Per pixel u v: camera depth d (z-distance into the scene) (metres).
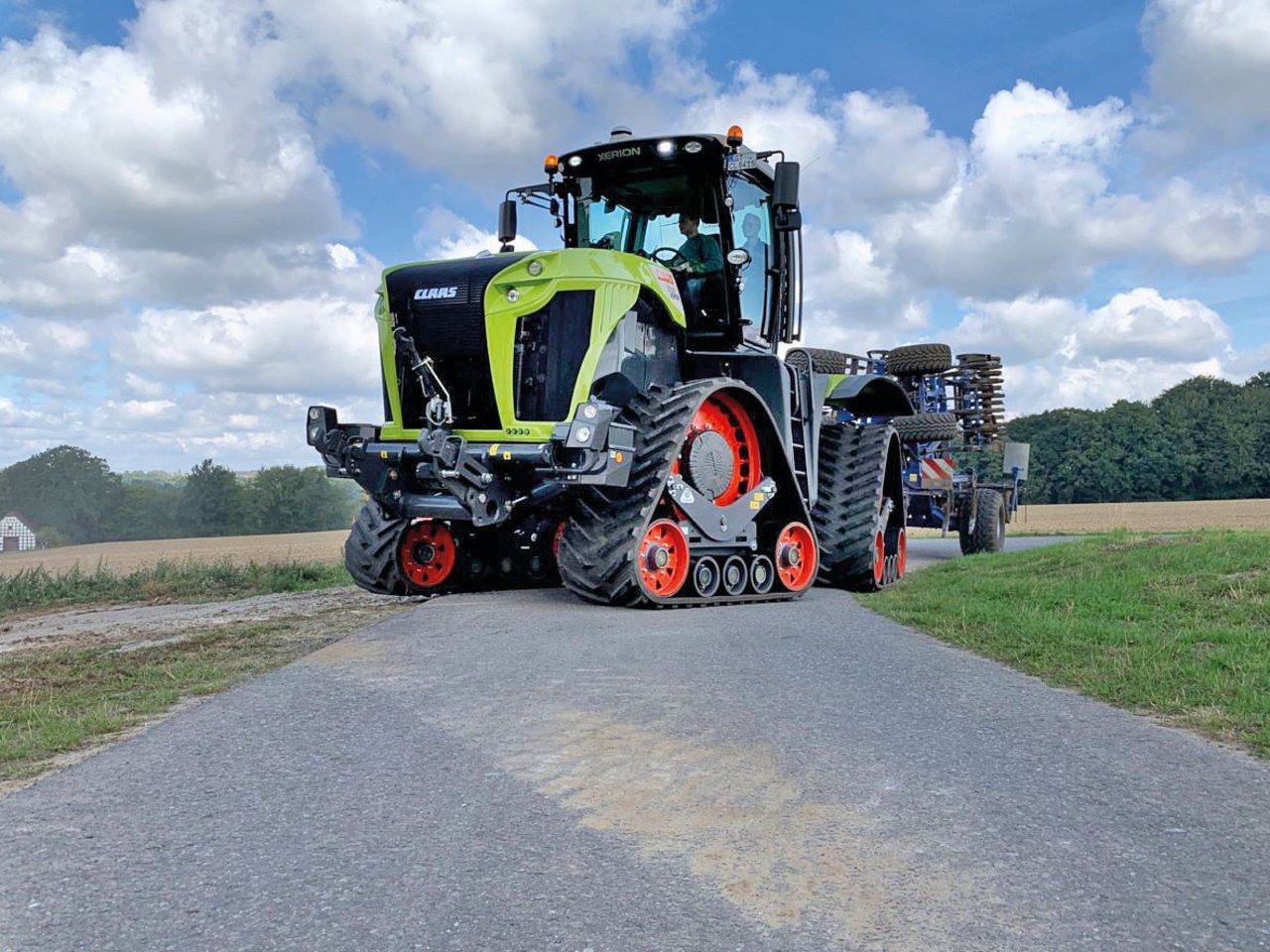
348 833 3.10
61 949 2.38
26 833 3.18
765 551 9.37
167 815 3.31
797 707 4.61
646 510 7.82
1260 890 2.62
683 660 5.68
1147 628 6.63
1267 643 5.90
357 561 9.27
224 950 2.36
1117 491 74.38
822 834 3.03
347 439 8.38
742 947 2.32
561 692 4.90
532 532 9.50
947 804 3.29
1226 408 74.94
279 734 4.29
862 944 2.33
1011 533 26.62
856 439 11.02
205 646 7.16
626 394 8.35
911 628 7.16
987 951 2.29
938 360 16.89
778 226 9.12
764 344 9.81
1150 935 2.37
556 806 3.30
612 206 9.48
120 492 75.94
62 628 11.02
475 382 8.06
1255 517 42.81
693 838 3.01
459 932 2.42
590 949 2.32
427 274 8.27
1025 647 6.09
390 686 5.12
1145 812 3.21
